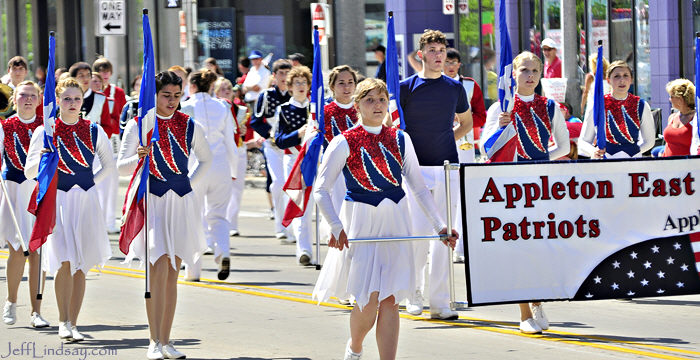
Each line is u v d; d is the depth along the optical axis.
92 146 15.38
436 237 12.86
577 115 31.56
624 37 34.78
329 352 14.56
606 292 14.80
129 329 16.31
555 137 16.72
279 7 46.09
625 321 16.19
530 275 14.53
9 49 59.03
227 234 20.17
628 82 19.11
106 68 25.52
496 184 14.37
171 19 48.97
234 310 17.69
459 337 15.23
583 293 14.72
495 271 14.41
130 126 14.37
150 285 14.17
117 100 25.78
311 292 19.33
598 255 14.74
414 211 16.12
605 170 14.73
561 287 14.63
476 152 27.58
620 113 19.11
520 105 16.52
